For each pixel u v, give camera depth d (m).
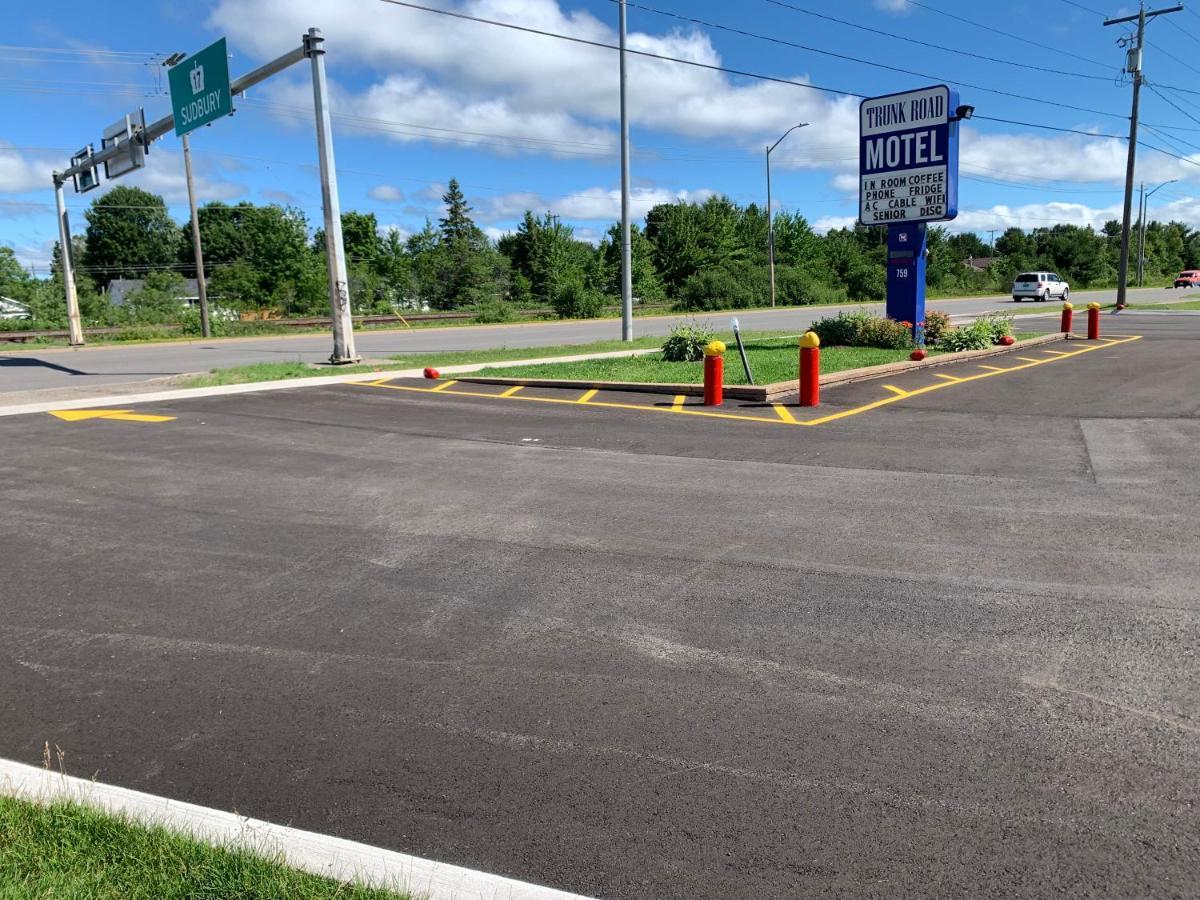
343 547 6.12
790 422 10.61
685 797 3.16
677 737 3.57
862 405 11.73
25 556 6.02
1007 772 3.28
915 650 4.31
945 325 18.47
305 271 64.69
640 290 63.56
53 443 10.12
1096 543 5.87
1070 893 2.64
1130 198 35.72
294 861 2.72
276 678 4.15
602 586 5.27
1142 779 3.22
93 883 2.56
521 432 10.47
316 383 15.38
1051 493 7.18
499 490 7.68
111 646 4.53
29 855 2.68
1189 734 3.51
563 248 63.81
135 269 96.19
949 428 10.06
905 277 18.06
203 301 33.97
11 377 17.48
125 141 21.39
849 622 4.67
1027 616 4.68
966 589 5.09
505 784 3.27
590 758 3.43
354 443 9.98
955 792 3.16
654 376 14.41
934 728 3.60
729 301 54.72
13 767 3.29
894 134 17.39
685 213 68.81
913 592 5.06
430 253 65.75
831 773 3.30
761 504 7.03
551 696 3.94
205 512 7.10
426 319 43.78
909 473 7.98
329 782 3.31
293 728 3.70
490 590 5.24
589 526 6.52
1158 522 6.30
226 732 3.68
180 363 20.66
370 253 84.94
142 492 7.79
